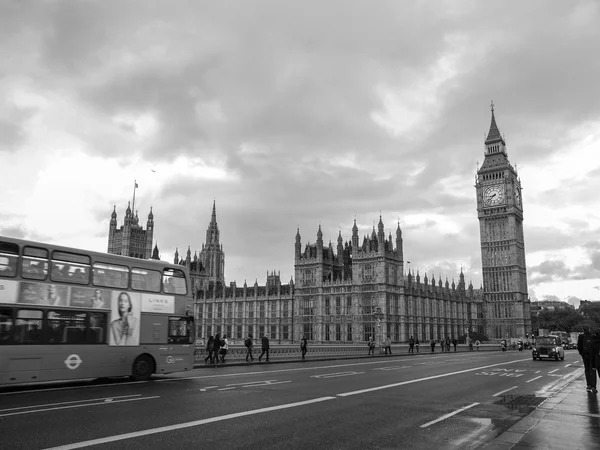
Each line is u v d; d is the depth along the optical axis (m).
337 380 29.16
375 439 13.76
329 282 126.56
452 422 16.19
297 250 134.00
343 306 123.00
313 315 128.25
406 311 125.69
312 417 16.80
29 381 23.53
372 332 116.88
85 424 15.27
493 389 25.16
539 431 14.34
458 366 42.97
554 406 19.33
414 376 32.28
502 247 177.38
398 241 126.75
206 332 155.88
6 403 19.42
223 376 31.86
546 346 55.16
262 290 146.62
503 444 12.66
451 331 150.12
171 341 29.62
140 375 28.05
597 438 13.45
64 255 25.72
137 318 28.19
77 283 25.94
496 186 181.88
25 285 23.97
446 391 24.16
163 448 12.51
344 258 141.38
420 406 19.39
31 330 23.91
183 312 30.66
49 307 24.64
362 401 20.55
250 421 15.98
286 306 137.88
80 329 25.72
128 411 17.61
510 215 177.12
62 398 20.91
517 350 104.94
